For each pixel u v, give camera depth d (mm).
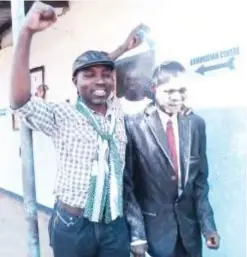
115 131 2396
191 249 2818
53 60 6113
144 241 2633
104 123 2359
